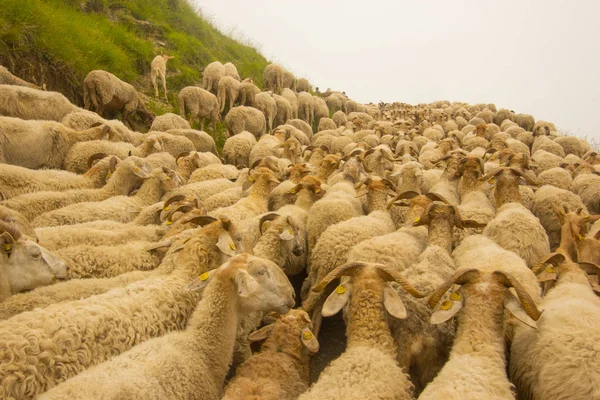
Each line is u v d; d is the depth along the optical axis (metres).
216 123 19.66
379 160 11.96
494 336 4.16
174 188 9.24
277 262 6.84
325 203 7.62
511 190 8.43
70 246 6.38
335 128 23.67
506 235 6.47
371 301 4.54
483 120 24.86
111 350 4.31
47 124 10.70
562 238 7.22
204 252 5.57
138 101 15.98
